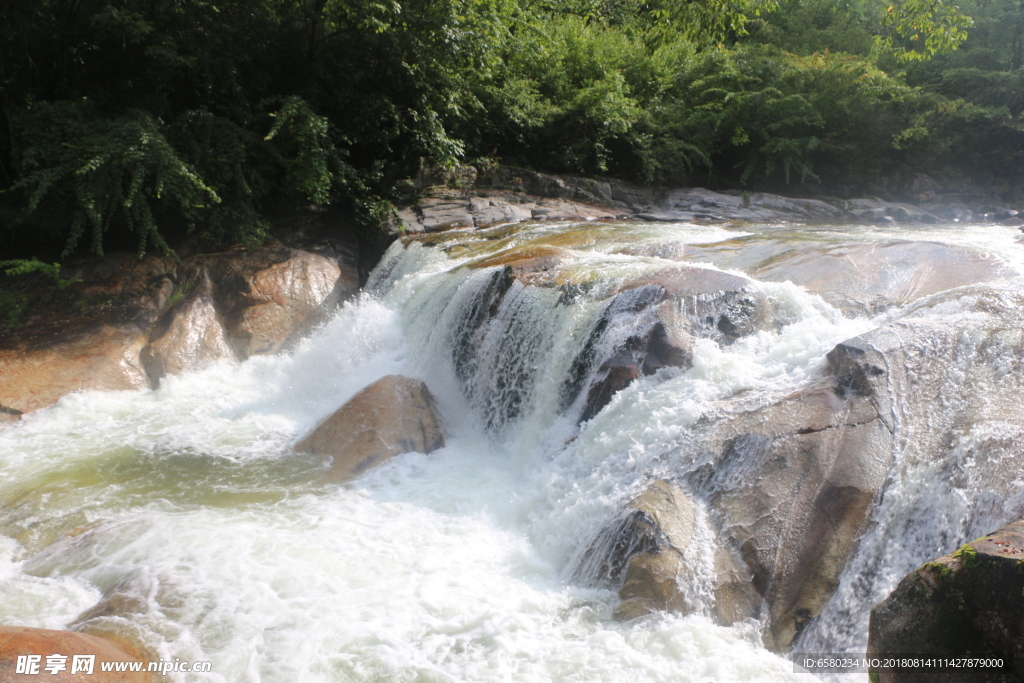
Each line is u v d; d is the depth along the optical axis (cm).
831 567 424
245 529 568
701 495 479
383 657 419
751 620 420
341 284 1177
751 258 830
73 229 1059
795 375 546
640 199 1494
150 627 443
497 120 1541
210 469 703
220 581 495
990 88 1797
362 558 523
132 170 1070
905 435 465
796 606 418
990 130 1712
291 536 557
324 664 414
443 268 1021
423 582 491
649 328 624
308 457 728
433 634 439
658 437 537
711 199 1483
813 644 405
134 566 521
